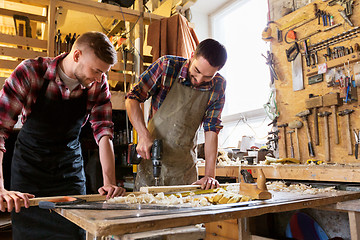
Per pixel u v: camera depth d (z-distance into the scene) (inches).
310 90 102.0
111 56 53.6
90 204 46.1
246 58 166.7
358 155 87.0
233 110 173.0
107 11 129.5
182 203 47.4
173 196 52.2
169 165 72.2
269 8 120.9
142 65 131.5
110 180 61.0
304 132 101.9
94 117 67.6
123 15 133.6
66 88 60.0
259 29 160.6
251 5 166.2
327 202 51.3
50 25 118.2
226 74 179.6
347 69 92.0
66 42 127.3
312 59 101.5
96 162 129.2
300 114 101.7
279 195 54.3
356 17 91.0
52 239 62.0
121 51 141.8
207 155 75.0
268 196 49.7
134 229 32.7
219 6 184.2
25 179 61.6
